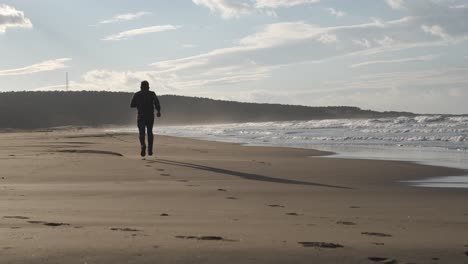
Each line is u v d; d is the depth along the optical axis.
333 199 8.22
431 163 16.83
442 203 7.89
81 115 122.12
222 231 4.87
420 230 5.27
